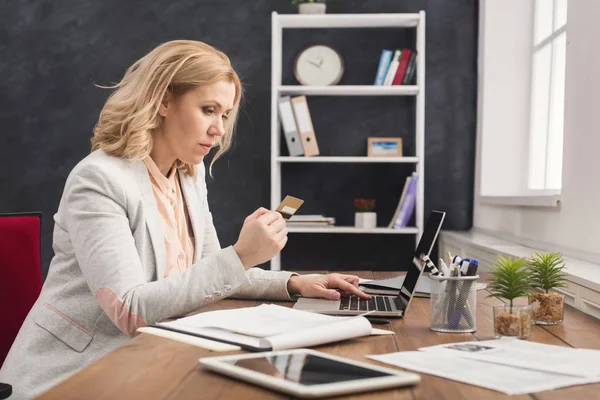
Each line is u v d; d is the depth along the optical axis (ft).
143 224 5.12
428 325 4.54
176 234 5.71
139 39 14.23
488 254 10.36
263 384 2.93
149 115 5.33
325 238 14.17
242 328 3.95
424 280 6.56
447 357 3.48
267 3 14.11
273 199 13.02
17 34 14.23
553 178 11.32
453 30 13.99
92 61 14.23
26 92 14.23
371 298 5.69
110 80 14.25
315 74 13.43
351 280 6.00
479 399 2.79
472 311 4.27
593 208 8.27
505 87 13.00
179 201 5.98
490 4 13.02
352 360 3.27
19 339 5.02
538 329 4.40
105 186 4.97
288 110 13.09
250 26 14.12
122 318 4.51
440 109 14.08
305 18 13.05
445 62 14.05
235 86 5.84
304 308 5.05
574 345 3.89
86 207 4.89
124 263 4.69
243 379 3.03
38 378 4.74
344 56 14.02
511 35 12.94
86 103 14.24
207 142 5.55
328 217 14.11
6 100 14.23
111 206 4.91
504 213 12.01
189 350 3.65
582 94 8.66
